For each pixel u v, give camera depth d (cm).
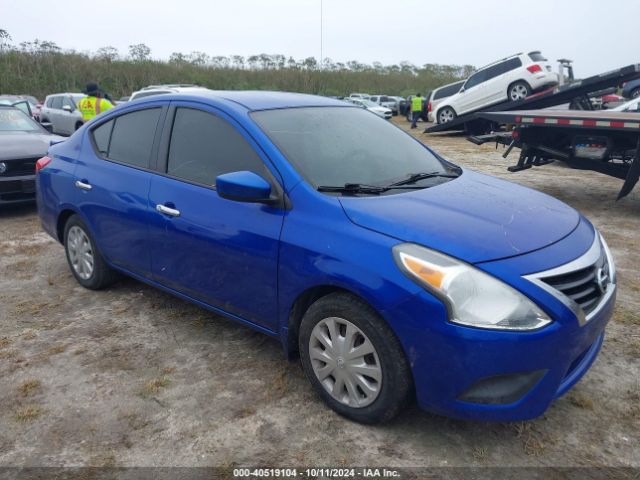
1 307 417
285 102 354
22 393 301
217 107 337
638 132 672
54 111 1761
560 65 1891
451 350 227
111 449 256
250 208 299
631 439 259
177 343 355
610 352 339
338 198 275
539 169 1099
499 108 1530
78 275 448
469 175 351
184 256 337
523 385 232
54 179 443
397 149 354
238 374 317
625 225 655
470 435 261
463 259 233
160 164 360
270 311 296
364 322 251
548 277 236
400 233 248
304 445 256
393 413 255
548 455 248
